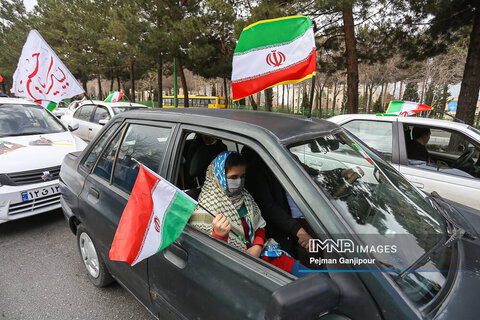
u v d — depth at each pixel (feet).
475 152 11.10
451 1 24.75
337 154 5.09
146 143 6.48
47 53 16.46
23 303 8.26
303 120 5.73
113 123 7.89
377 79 107.65
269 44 6.70
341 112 102.22
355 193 4.61
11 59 108.37
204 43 45.68
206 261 4.68
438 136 11.91
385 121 12.64
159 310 5.87
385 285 3.33
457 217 5.59
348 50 31.27
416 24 31.55
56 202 12.68
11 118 15.48
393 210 4.73
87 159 8.42
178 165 5.75
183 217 4.75
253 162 6.82
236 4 45.11
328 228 3.73
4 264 10.12
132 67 76.79
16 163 11.98
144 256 5.08
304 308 3.13
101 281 8.39
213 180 5.70
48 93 16.84
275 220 6.31
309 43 6.20
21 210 11.73
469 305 3.48
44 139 14.51
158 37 44.73
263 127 4.82
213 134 5.19
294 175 4.16
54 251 10.99
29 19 105.09
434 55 36.09
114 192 6.81
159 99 65.67
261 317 3.84
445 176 10.75
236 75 7.09
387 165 6.39
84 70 86.07
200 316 4.75
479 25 24.70
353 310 3.38
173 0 46.16
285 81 6.70
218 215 4.99
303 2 27.91
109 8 67.92
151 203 5.13
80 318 7.76
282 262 5.44
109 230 6.72
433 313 3.31
